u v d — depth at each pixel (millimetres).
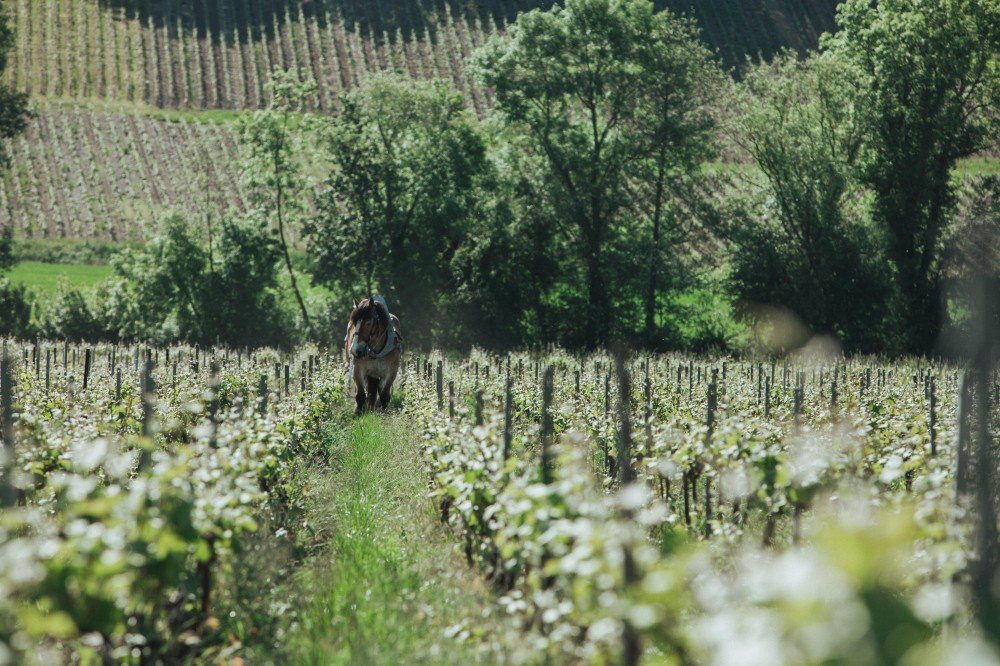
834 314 138750
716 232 145375
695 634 11844
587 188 149375
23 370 60188
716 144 154750
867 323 138250
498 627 19531
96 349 93750
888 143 135375
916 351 134875
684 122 150750
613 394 54938
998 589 7543
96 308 148375
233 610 21484
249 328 146250
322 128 153875
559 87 151500
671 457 30469
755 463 23578
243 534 24203
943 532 17719
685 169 154500
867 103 135875
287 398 49469
